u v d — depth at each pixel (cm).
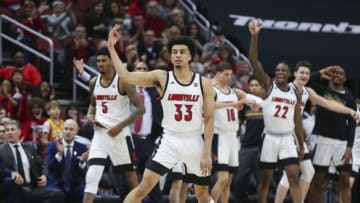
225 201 1922
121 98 1678
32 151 1905
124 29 2542
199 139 1459
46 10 2652
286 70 1864
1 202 1877
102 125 1670
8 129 1877
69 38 2477
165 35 2520
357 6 2395
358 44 2359
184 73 1441
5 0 2731
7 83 2156
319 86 2052
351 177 2094
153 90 2002
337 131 1964
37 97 2131
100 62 1662
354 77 2352
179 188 1859
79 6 2781
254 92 2045
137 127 2006
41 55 2356
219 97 1886
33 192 1878
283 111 1859
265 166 1888
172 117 1441
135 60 2317
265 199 1909
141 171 2012
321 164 1978
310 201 2014
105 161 1669
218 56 2477
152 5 2655
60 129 2039
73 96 2366
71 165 1922
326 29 2369
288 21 2373
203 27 2739
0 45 2431
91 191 1647
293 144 1872
